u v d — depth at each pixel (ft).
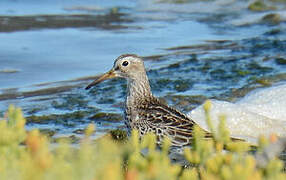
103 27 75.87
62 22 77.30
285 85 50.21
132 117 37.73
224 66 59.93
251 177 22.99
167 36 72.23
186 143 34.76
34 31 72.74
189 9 85.46
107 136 43.60
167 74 57.93
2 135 25.84
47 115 48.19
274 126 44.80
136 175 22.85
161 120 35.83
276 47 65.62
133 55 39.73
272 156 32.73
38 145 25.29
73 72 59.47
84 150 24.85
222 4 86.94
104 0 89.86
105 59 63.36
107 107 50.06
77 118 47.65
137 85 39.06
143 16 81.82
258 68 58.90
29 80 57.06
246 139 42.93
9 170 23.76
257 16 79.66
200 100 50.90
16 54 63.93
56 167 23.31
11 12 80.74
